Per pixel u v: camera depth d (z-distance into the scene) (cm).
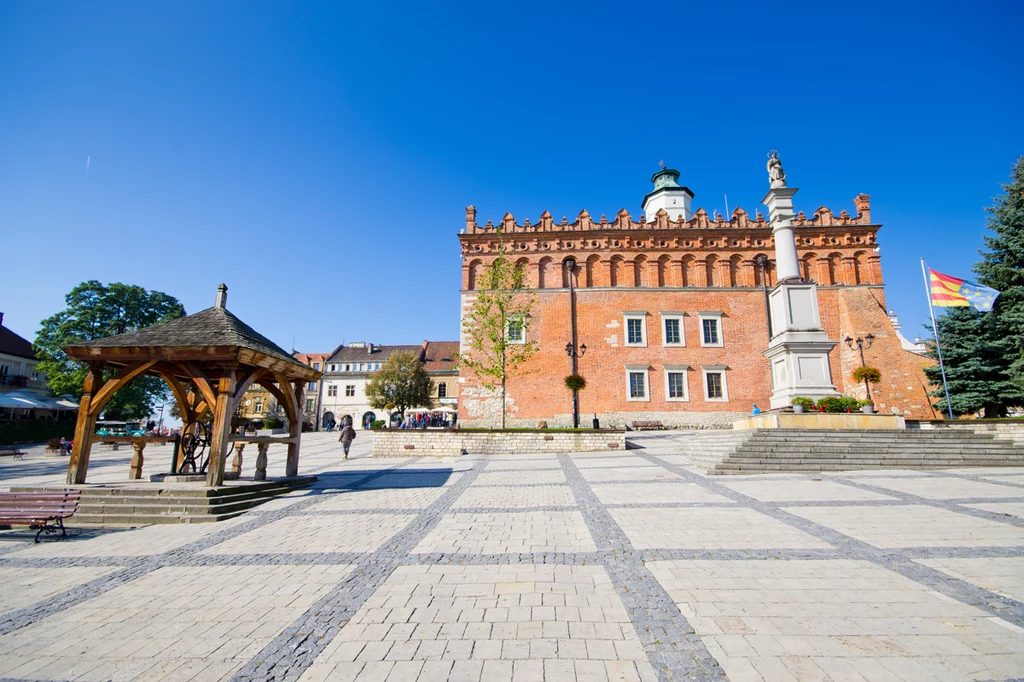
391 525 872
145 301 4288
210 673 386
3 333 4469
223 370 1258
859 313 3166
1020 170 2534
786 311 1859
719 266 3366
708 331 3266
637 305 3291
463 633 445
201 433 1321
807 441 1488
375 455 2236
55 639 452
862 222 3341
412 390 5284
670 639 423
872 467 1383
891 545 668
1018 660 377
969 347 2472
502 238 3378
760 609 480
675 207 4562
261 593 559
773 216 1997
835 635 423
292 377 1403
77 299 3991
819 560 617
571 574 592
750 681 355
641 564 620
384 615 488
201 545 777
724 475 1328
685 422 3116
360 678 371
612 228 3397
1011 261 2503
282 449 2853
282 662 401
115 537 845
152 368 1259
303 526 886
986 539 686
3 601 549
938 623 442
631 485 1213
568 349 2959
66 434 4031
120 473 1698
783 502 957
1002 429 1775
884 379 3017
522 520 879
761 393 3175
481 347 2731
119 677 382
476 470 1623
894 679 354
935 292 2516
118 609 521
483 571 612
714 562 620
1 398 3369
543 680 363
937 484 1122
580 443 2155
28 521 812
